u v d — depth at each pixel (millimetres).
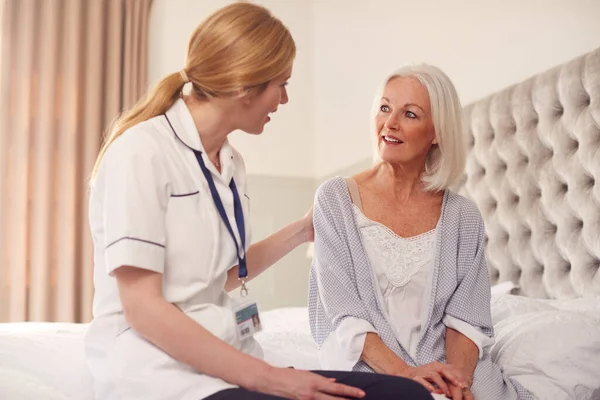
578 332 1623
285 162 4418
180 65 4211
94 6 3906
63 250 3781
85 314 3797
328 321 1608
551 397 1521
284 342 2059
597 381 1553
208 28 1300
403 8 3627
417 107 1687
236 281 1592
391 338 1515
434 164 1757
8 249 3678
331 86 4340
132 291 1152
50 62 3775
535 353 1603
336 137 4273
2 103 3678
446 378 1366
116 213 1167
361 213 1681
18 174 3697
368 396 1104
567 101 2465
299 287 4352
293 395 1078
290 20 4500
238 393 1097
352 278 1617
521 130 2662
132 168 1189
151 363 1150
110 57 3961
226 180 1363
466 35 3174
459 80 3219
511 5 2906
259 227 4301
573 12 2602
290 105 4453
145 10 4055
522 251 2625
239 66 1260
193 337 1122
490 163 2799
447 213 1697
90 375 1368
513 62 2895
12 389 1272
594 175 2342
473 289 1623
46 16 3793
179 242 1235
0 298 3645
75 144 3838
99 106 3889
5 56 3695
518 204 2662
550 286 2502
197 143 1299
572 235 2422
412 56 3557
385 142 1688
